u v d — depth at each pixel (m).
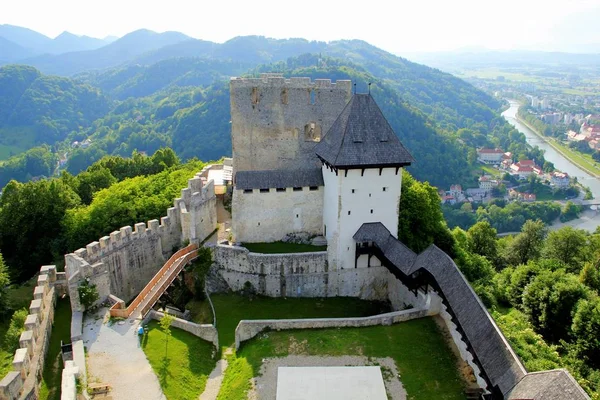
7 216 57.53
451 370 33.53
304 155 57.09
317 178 51.56
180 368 34.16
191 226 49.88
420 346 36.12
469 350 32.50
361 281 49.09
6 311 43.38
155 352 34.94
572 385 23.36
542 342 47.88
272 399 31.25
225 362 37.31
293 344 36.84
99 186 75.94
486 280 65.44
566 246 80.06
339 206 46.34
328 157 46.50
